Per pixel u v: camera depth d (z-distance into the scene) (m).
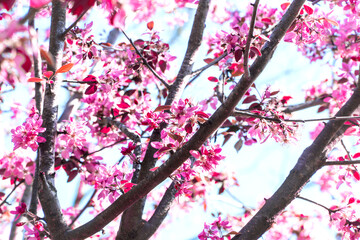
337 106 3.30
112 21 2.15
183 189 2.70
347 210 2.79
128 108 3.00
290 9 2.62
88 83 2.82
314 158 2.73
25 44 1.88
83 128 2.91
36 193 2.83
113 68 2.92
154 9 3.11
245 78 2.56
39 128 2.70
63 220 2.67
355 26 3.18
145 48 2.98
